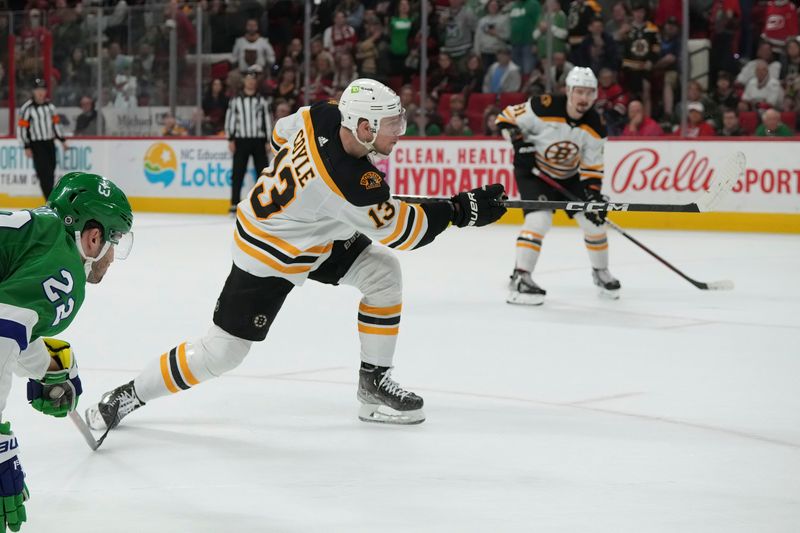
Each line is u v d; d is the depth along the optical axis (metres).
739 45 21.38
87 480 5.39
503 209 6.51
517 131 12.08
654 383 7.84
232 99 24.22
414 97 23.69
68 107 27.11
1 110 27.59
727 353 9.05
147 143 26.22
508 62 22.77
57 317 4.07
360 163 5.85
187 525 4.71
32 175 27.22
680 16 21.42
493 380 7.92
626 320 10.80
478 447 6.07
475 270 15.11
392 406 6.57
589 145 11.97
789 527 4.70
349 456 5.87
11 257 3.99
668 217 21.19
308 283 13.34
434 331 10.06
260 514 4.86
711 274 14.59
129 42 26.27
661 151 21.08
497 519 4.80
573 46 22.17
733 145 20.45
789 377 8.07
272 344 9.31
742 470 5.61
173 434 6.32
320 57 24.72
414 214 6.05
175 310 11.34
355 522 4.75
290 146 6.15
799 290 13.06
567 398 7.34
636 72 21.62
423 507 4.97
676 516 4.84
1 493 3.94
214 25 25.44
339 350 9.05
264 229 6.11
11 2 30.80
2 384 3.87
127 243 4.81
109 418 6.25
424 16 23.30
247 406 7.03
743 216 20.55
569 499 5.10
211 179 25.48
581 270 15.08
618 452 5.97
